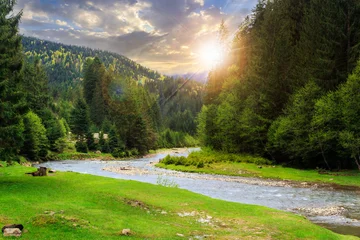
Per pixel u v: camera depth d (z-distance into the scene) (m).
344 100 43.81
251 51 74.69
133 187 24.02
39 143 75.19
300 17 67.81
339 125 46.31
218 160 57.41
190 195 23.09
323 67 51.22
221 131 69.06
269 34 65.88
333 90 50.75
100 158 90.44
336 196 30.50
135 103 136.62
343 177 41.25
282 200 28.41
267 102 60.50
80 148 95.81
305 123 49.97
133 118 114.00
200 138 77.44
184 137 168.00
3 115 22.70
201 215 17.64
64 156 85.06
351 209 24.88
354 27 51.03
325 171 47.09
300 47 58.12
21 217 13.37
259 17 80.31
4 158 24.22
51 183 23.84
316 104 46.50
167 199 20.88
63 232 11.97
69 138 115.81
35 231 11.81
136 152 105.31
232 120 64.56
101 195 19.94
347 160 49.56
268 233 14.89
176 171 52.03
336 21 52.22
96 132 124.94
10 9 27.23
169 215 17.16
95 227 13.13
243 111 63.81
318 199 28.94
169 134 158.88
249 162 56.59
